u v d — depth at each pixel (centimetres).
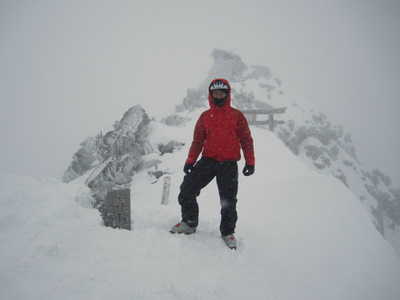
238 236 328
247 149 298
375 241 340
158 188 1030
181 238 277
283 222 389
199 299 192
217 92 288
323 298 230
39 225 222
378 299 234
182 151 1289
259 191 527
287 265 274
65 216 251
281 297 222
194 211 296
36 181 321
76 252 206
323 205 446
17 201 248
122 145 1286
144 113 1440
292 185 535
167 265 219
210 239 298
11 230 208
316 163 3378
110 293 170
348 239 337
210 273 228
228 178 288
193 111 2427
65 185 352
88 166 1706
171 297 183
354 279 260
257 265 263
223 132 288
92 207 330
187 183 290
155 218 368
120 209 306
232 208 290
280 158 1041
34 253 188
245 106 3253
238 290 216
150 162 1248
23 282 162
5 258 175
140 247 236
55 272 178
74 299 157
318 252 306
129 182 1171
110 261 205
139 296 175
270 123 1686
